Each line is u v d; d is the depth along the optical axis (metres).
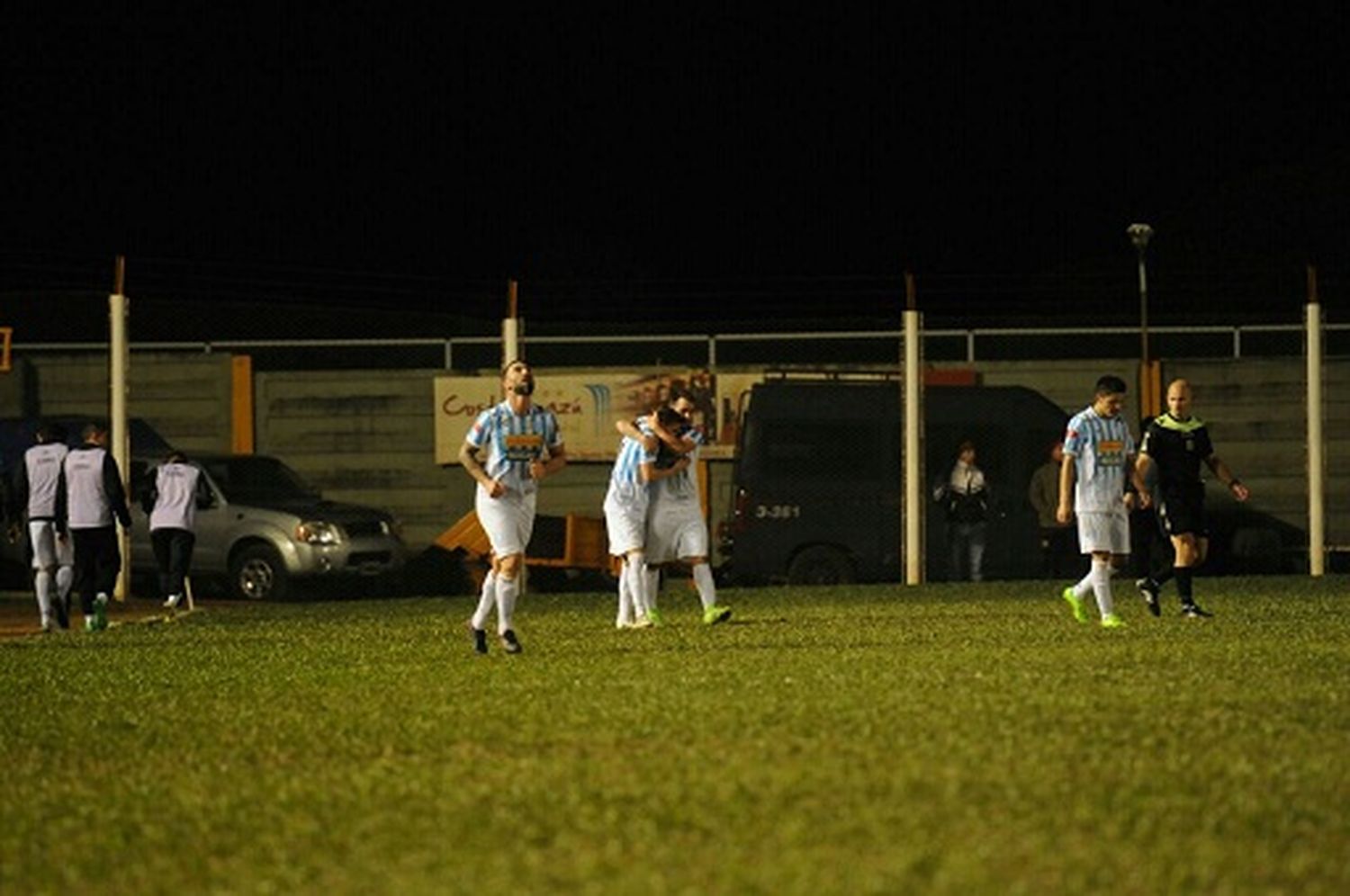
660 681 41.16
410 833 25.17
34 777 31.11
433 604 77.81
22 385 92.25
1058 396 90.62
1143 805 25.61
